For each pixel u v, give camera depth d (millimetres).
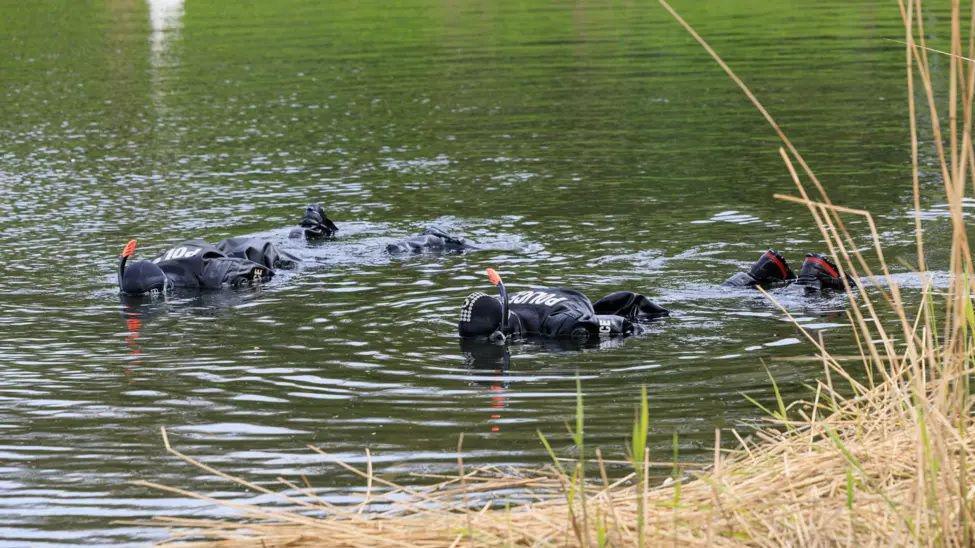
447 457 8617
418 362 11195
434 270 14898
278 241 16828
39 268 15430
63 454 8906
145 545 7203
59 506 7895
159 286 14133
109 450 8977
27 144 25438
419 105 28969
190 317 13031
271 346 11836
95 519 7656
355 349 11672
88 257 16016
